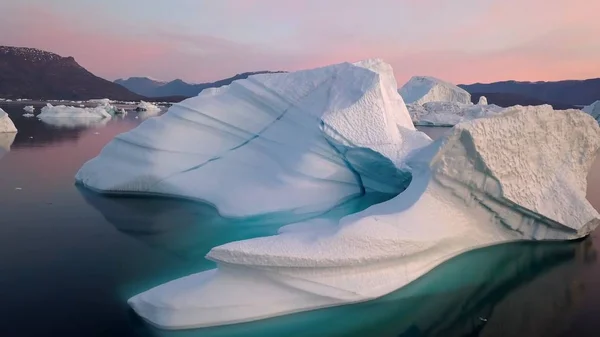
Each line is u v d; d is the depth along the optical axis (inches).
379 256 263.0
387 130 471.2
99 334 227.3
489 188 332.5
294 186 444.8
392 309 256.8
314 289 244.4
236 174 493.7
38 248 350.0
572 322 251.9
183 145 519.8
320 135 472.7
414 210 310.5
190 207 464.8
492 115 329.4
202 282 240.4
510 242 363.6
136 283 289.7
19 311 250.4
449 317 255.0
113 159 543.8
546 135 362.3
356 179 478.3
